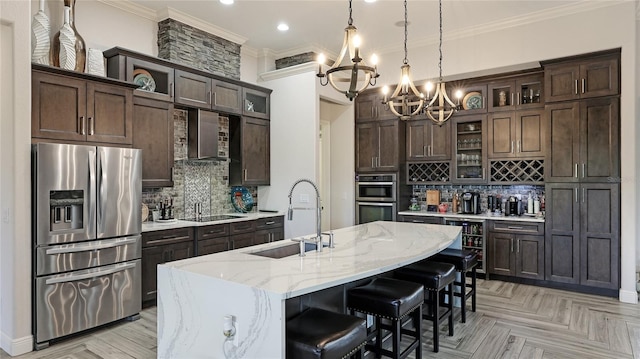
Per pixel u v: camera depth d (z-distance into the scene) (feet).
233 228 15.81
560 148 15.06
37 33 11.10
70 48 11.75
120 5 14.12
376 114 20.02
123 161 11.84
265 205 19.27
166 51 15.11
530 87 17.03
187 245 14.19
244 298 6.18
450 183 18.75
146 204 14.93
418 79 17.90
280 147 18.72
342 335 6.23
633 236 13.69
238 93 17.46
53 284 10.31
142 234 12.78
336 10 14.62
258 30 16.70
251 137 18.08
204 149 15.96
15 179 9.86
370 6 14.24
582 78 14.53
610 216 14.15
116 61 13.15
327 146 21.42
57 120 10.84
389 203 19.58
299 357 5.88
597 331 11.19
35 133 10.41
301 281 6.35
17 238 9.86
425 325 11.74
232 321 6.30
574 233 14.88
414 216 18.84
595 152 14.35
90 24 13.46
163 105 14.37
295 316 7.32
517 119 17.03
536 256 15.80
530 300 14.02
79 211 10.95
